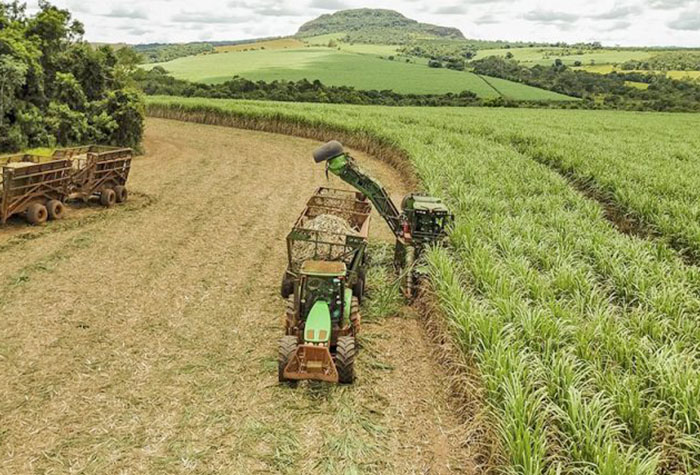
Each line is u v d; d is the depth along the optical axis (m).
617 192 15.80
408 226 10.59
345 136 30.66
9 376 7.09
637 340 7.02
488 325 7.15
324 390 7.17
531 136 28.66
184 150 28.66
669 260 10.86
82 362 7.52
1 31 23.58
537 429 5.24
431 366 7.91
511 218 12.68
